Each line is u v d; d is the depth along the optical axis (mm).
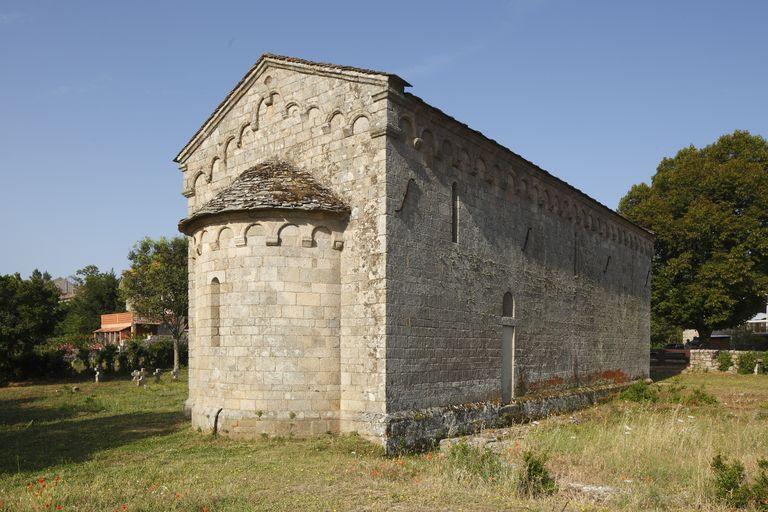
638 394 26141
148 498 9688
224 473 11703
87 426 18906
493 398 18875
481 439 14734
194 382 20281
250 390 15453
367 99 15766
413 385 15555
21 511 9086
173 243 51344
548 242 23250
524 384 20781
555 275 23609
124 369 43562
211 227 16438
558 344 23484
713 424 16703
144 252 51156
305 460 12820
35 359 38219
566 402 22891
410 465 12430
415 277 15930
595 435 14688
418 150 16469
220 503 9414
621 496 9820
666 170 47812
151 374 42562
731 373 39250
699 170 43625
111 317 73188
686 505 9695
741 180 41562
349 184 16016
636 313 32344
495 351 19219
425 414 15664
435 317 16562
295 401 15297
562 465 12094
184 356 50031
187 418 19906
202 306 16938
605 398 26250
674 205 44062
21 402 26875
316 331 15570
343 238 15969
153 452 14359
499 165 20219
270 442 14805
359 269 15555
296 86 17719
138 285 49875
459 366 17391
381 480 10930
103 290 80000
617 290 29906
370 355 15047
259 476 11289
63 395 29281
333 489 10234
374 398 14836
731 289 41156
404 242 15656
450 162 17734
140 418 20250
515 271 20750
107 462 13453
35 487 10672
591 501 9852
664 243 43531
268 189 15914
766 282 41250
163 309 49750
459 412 16859
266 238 15570
